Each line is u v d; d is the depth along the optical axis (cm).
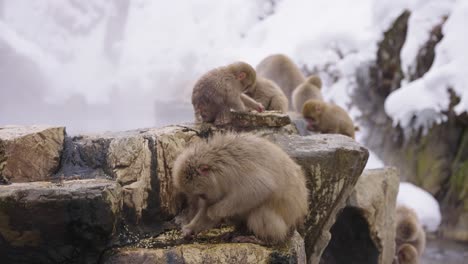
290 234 428
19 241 379
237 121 552
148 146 458
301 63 1225
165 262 385
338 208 545
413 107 1065
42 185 392
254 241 402
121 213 410
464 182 1025
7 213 366
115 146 456
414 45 1127
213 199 391
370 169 698
